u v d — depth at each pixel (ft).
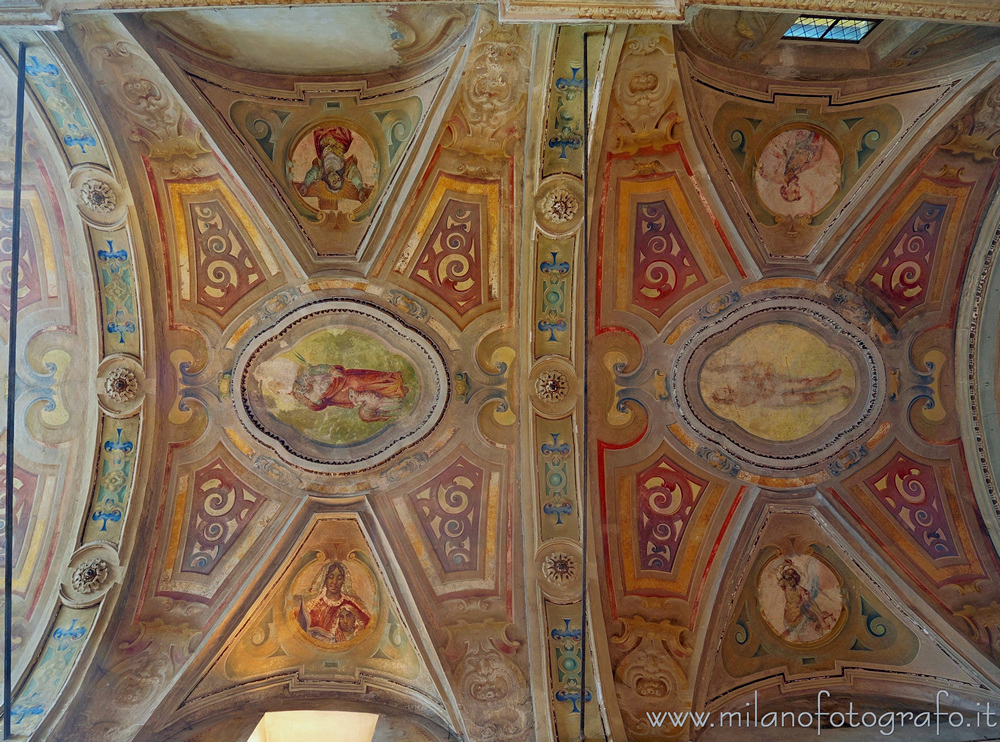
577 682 34.53
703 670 34.94
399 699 36.83
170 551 36.70
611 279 36.35
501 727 33.47
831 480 37.55
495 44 30.55
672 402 37.32
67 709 31.89
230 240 35.53
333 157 35.14
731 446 37.45
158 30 29.99
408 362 37.76
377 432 37.86
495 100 32.60
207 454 37.17
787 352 37.27
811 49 32.40
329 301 36.60
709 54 31.68
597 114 31.53
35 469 35.47
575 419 36.73
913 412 37.70
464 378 37.63
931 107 31.94
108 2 25.76
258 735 35.60
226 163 33.24
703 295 36.40
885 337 37.06
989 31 29.09
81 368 35.65
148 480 36.01
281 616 37.76
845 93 33.06
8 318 34.81
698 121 32.73
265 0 25.86
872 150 33.86
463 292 37.27
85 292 34.76
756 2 26.14
